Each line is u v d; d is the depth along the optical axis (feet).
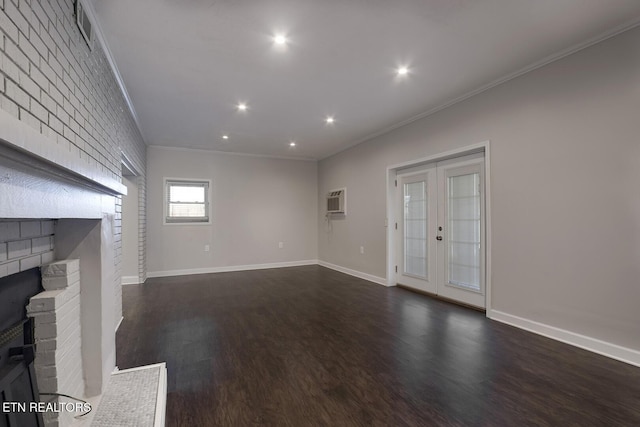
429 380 6.77
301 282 17.11
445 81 10.32
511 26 7.38
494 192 10.60
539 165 9.27
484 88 10.78
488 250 10.82
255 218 21.61
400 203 15.88
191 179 19.83
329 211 21.33
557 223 8.84
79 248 5.84
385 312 11.66
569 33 7.70
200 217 20.08
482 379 6.79
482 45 8.19
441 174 13.38
